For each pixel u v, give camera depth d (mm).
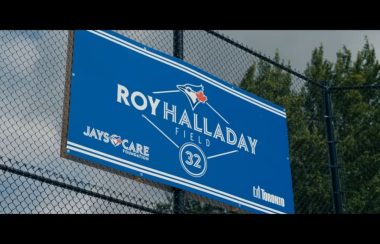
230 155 7008
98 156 5871
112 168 5938
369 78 16844
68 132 5742
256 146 7344
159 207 6172
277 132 7668
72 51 6129
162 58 6863
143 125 6363
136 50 6688
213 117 7043
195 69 7109
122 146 6098
